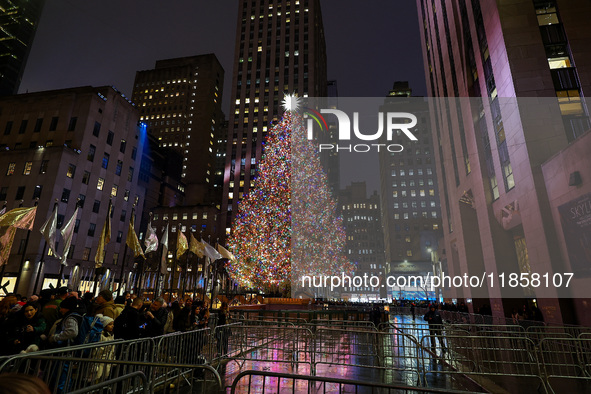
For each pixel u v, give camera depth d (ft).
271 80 313.53
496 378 30.89
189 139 408.67
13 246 139.74
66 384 15.71
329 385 28.09
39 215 144.66
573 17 74.54
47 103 177.88
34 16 431.02
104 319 23.11
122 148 196.34
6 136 176.04
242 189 291.38
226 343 36.60
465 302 116.67
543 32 75.92
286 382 28.55
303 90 304.71
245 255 188.24
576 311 59.41
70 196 157.79
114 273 177.78
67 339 19.89
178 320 29.73
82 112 173.88
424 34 179.11
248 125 306.76
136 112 210.59
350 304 142.31
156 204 323.78
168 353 25.08
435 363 37.19
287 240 182.29
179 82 433.89
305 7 331.16
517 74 74.49
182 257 190.60
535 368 34.27
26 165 154.81
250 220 207.72
